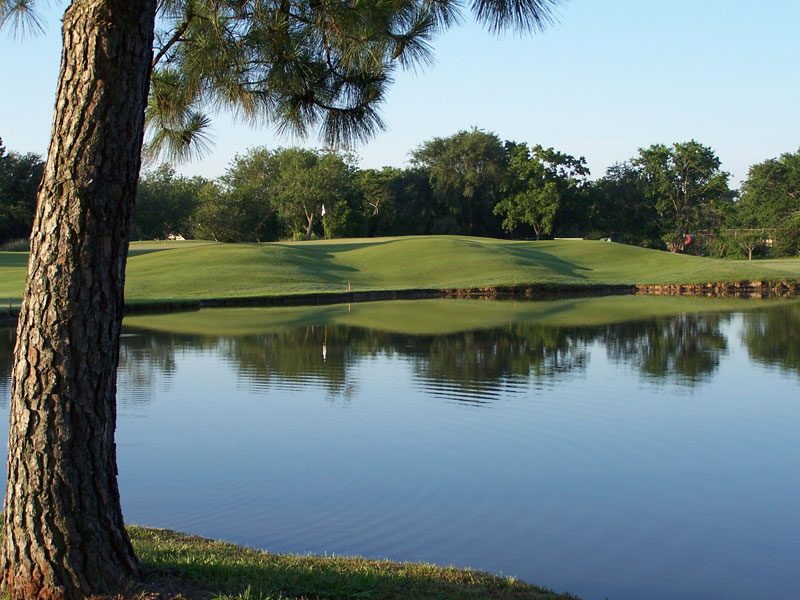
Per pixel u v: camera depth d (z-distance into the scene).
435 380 17.97
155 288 42.56
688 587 7.46
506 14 5.29
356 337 25.70
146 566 5.33
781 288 48.16
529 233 96.50
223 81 6.75
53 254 4.71
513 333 26.86
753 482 10.74
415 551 8.27
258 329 27.92
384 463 11.48
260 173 101.44
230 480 10.62
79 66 4.64
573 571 7.81
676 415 14.70
